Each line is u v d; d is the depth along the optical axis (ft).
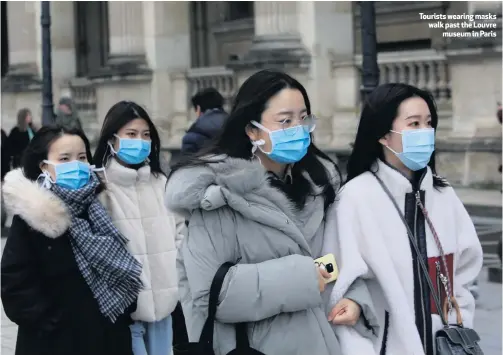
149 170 15.01
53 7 84.07
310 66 55.47
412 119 10.14
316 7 55.36
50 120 46.34
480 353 9.79
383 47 61.77
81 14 86.12
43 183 13.30
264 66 56.13
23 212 12.55
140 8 71.61
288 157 9.67
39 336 12.77
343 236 9.95
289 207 9.59
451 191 10.75
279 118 9.63
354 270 9.77
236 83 59.21
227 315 9.03
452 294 10.28
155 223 14.78
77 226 13.03
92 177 13.74
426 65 51.67
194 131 26.08
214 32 76.64
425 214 10.23
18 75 85.25
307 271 9.17
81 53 86.38
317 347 9.39
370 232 9.96
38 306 12.57
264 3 56.70
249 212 9.27
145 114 14.97
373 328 9.88
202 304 9.17
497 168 46.42
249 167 9.29
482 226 38.37
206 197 9.13
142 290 14.20
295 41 55.98
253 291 8.96
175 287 14.71
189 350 9.29
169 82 70.85
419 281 10.02
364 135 10.41
